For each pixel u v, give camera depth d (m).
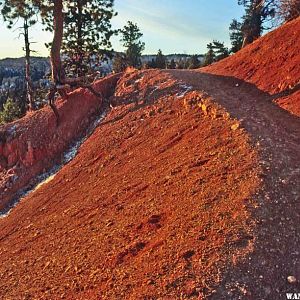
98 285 8.12
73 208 12.90
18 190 18.94
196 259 7.47
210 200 9.09
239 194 8.88
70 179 15.98
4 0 23.47
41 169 19.39
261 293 6.70
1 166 20.47
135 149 15.05
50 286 8.91
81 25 33.47
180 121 14.94
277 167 9.71
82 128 20.41
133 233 9.41
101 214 11.36
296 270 7.09
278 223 7.98
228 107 14.28
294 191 8.89
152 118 16.75
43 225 12.89
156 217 9.59
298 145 11.34
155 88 19.08
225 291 6.73
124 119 18.17
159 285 7.22
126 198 11.52
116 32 35.47
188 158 11.74
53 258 10.21
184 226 8.58
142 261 8.15
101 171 14.95
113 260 8.70
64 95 21.95
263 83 18.14
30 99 30.75
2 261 11.51
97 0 32.03
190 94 16.44
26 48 29.73
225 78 20.78
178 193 10.12
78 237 10.68
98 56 36.75
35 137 20.55
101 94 21.42
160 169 12.13
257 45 21.80
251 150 10.52
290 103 15.38
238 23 43.12
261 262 7.17
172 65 67.38
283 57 18.73
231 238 7.68
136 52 55.06
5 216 16.61
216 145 11.65
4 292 9.52
